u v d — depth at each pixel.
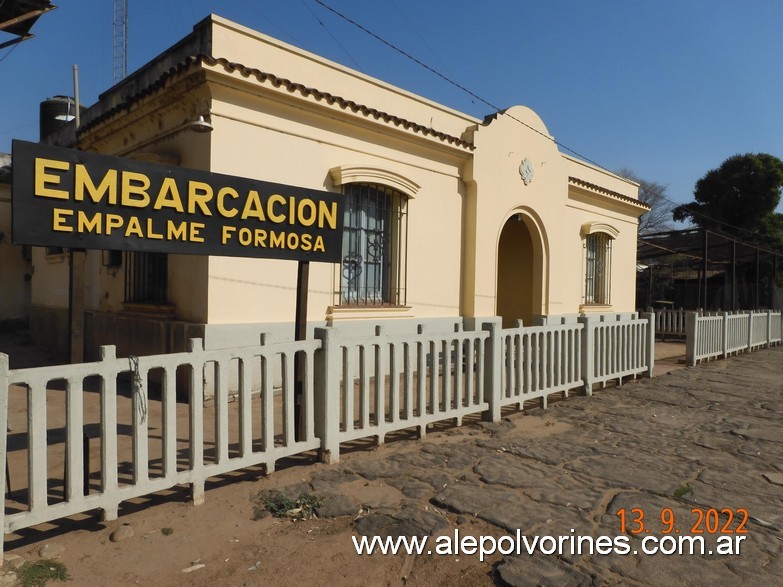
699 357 11.65
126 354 8.41
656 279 27.47
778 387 8.90
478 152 10.25
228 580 2.93
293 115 7.61
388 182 8.80
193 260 7.14
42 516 3.07
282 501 3.81
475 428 5.89
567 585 2.93
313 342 4.54
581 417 6.57
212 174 4.11
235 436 5.48
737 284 23.80
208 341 6.74
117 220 3.57
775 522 3.76
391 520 3.63
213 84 6.68
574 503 4.00
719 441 5.71
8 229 14.06
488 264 10.57
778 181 26.31
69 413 3.17
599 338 8.12
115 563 3.05
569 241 13.49
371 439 5.38
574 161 13.90
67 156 3.33
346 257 8.59
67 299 10.88
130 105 7.95
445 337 5.61
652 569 3.11
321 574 3.02
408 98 9.43
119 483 4.01
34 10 7.38
